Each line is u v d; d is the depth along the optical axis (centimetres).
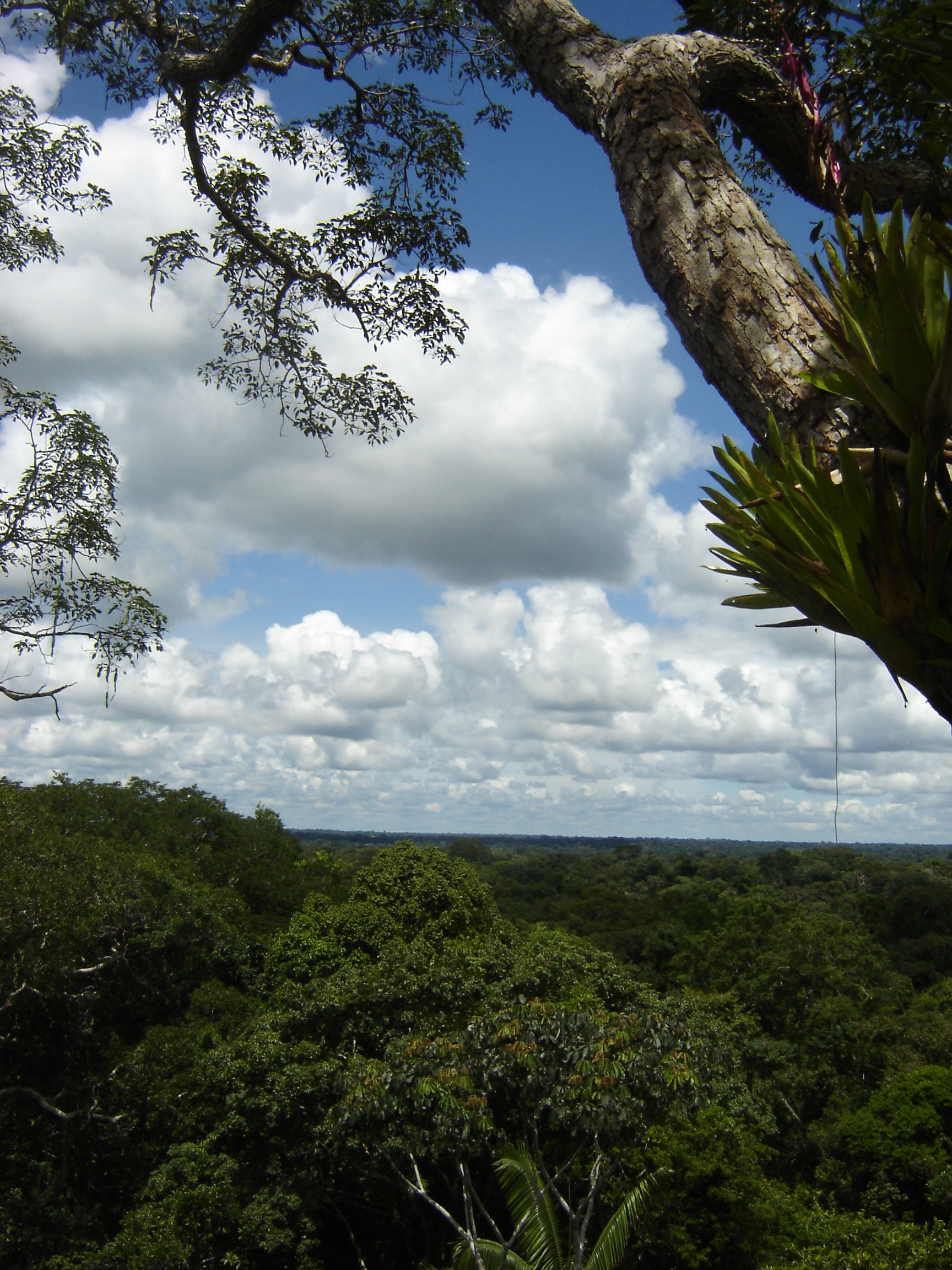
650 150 189
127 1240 1230
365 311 637
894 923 5016
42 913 1480
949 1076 2303
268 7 380
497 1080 994
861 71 246
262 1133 1346
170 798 2802
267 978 2016
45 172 833
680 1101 996
